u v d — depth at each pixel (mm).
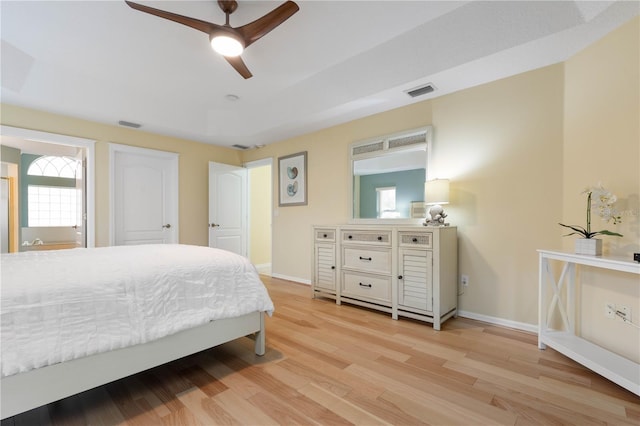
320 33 2299
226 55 2117
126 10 2037
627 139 1849
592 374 1790
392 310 2812
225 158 5090
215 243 4797
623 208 1865
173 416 1423
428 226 2680
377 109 3350
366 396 1580
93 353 1320
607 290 1935
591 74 2084
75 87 3041
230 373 1818
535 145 2445
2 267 1479
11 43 2400
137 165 4117
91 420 1392
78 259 1710
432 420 1393
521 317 2508
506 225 2584
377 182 3436
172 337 1613
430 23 2201
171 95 3453
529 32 2023
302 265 4320
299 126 3949
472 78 2605
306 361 1972
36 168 6590
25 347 1175
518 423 1368
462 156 2832
